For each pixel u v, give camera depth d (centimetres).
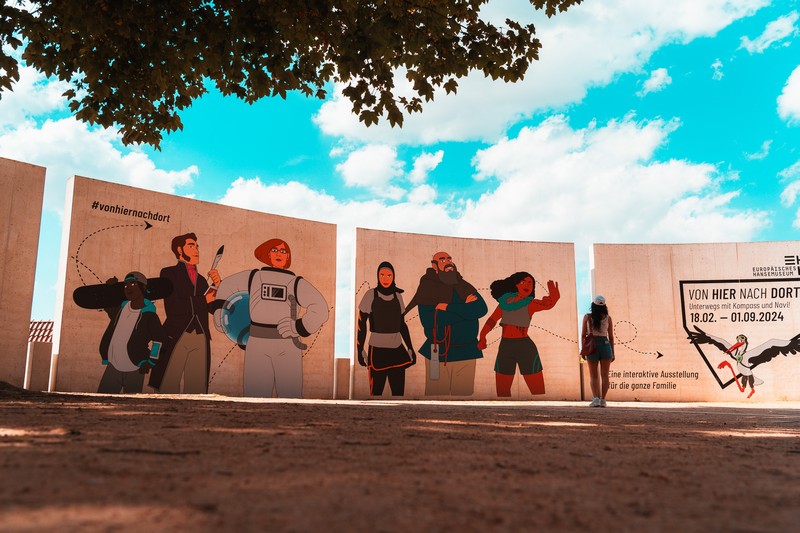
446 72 783
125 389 1261
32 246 1162
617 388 1772
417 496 192
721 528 161
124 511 158
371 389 1599
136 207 1330
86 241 1253
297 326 1527
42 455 247
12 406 527
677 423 580
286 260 1539
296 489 196
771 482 241
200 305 1389
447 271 1727
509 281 1767
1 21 718
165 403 656
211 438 325
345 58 732
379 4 742
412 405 915
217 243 1439
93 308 1244
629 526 161
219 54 758
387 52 730
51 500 168
